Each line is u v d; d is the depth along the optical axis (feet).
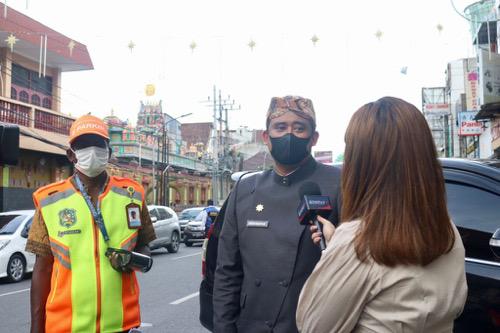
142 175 123.34
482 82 58.95
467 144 101.55
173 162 143.84
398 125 5.38
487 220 10.07
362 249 5.11
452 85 120.78
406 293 4.97
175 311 25.70
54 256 8.85
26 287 34.53
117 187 9.65
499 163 11.18
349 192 5.58
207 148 207.31
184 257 55.01
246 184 9.02
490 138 74.79
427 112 118.83
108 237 9.09
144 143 127.24
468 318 9.46
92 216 9.11
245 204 8.72
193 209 86.53
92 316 8.64
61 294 8.66
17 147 15.46
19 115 69.41
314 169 8.70
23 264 38.01
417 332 4.98
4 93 71.56
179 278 37.29
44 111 74.69
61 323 8.60
